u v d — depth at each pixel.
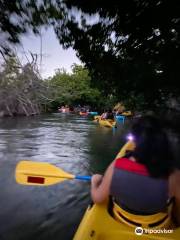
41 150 9.60
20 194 5.08
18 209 4.45
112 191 2.14
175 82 6.62
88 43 6.75
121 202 2.20
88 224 2.70
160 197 1.99
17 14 5.97
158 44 6.27
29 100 27.44
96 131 15.81
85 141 11.94
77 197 5.00
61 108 39.50
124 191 2.06
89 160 8.28
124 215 2.46
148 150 1.86
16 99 26.59
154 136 1.85
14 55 7.29
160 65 6.54
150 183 1.96
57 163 7.82
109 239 2.48
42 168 3.43
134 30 6.24
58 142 11.47
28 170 3.41
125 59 6.92
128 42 6.59
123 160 2.08
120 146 10.76
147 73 6.72
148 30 6.14
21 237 3.62
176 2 5.35
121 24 6.20
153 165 1.85
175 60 6.25
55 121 22.53
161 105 7.15
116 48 6.82
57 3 5.98
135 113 10.29
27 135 13.37
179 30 5.87
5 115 26.14
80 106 44.78
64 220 4.12
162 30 6.00
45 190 5.29
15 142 11.12
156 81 6.83
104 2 5.79
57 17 6.20
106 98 9.27
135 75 6.93
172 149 1.83
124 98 8.12
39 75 25.84
